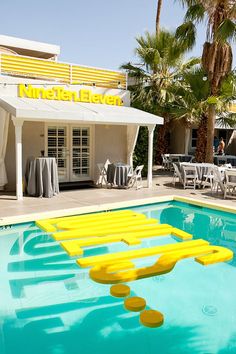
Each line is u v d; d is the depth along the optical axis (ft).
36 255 26.48
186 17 55.31
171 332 17.02
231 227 35.06
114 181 50.49
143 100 71.72
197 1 53.93
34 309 18.84
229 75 58.18
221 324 17.83
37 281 22.24
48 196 42.50
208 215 39.55
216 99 55.16
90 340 16.22
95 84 54.29
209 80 57.31
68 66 51.78
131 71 74.02
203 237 31.86
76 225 31.86
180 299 20.40
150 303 19.90
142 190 49.47
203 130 64.18
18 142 39.22
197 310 19.19
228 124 71.46
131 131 57.77
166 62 72.69
